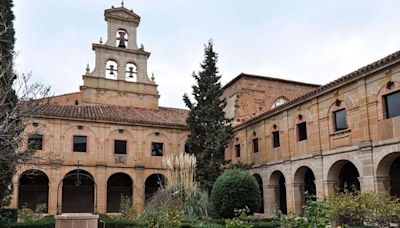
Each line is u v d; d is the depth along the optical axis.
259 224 14.27
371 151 17.12
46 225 16.14
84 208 29.77
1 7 14.28
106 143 29.84
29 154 13.19
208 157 25.95
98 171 28.97
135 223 16.62
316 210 7.00
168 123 32.00
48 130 28.00
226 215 17.45
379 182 16.69
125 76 35.53
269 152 25.86
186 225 13.84
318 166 20.69
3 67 12.84
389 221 11.65
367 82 17.70
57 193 27.34
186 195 18.06
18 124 12.80
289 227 7.52
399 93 16.14
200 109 27.56
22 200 28.25
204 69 28.50
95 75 34.31
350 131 18.59
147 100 35.97
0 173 13.41
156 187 32.72
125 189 31.73
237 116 32.19
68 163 28.20
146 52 36.69
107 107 33.25
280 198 26.19
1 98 12.04
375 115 17.12
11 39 14.78
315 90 21.00
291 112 23.61
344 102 19.16
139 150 30.81
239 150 30.33
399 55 15.62
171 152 31.91
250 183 17.69
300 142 22.55
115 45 35.66
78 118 28.94
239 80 33.72
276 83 34.44
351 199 12.48
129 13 36.56
